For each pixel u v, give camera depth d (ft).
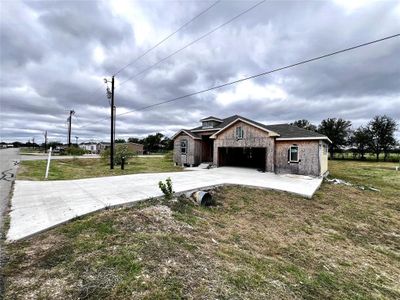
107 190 25.29
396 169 75.46
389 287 12.07
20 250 11.22
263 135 50.39
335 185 40.40
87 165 65.77
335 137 139.85
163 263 10.37
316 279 11.57
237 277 10.04
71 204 19.04
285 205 25.81
